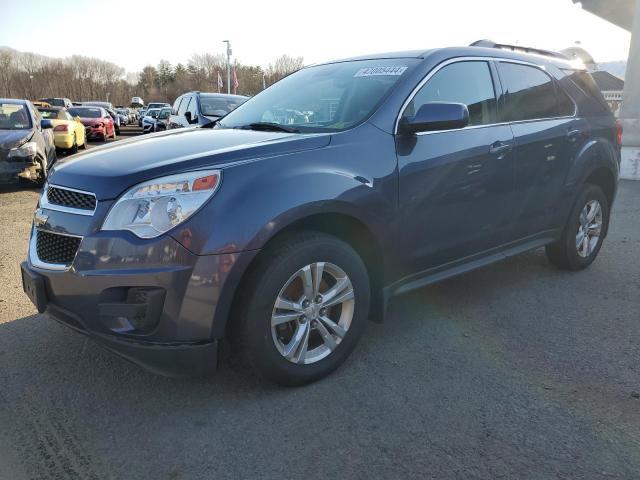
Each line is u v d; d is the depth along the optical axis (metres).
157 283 2.56
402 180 3.30
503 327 3.88
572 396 2.97
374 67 3.84
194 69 86.75
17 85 92.12
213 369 2.73
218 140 3.20
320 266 2.97
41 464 2.41
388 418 2.76
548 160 4.36
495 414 2.80
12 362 3.29
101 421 2.73
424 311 4.16
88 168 2.89
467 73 3.88
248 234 2.64
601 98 5.16
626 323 3.96
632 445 2.55
